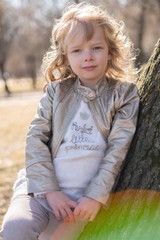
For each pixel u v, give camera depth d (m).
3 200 4.36
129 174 1.73
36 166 1.88
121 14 20.41
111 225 1.71
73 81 2.05
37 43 35.38
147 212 1.54
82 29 1.88
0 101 21.70
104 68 1.95
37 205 1.89
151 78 1.85
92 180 1.79
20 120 12.10
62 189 1.90
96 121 1.92
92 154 1.88
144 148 1.69
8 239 1.72
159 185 1.55
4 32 30.19
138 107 1.85
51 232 1.94
